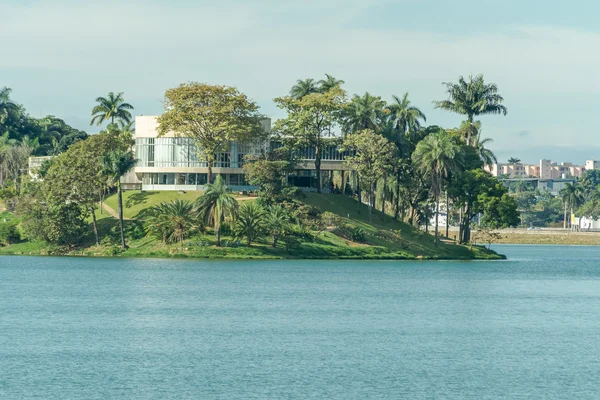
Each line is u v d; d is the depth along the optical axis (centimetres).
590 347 9531
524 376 8000
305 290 14438
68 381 7488
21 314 11269
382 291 14662
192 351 8844
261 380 7612
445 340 9819
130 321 10769
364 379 7738
